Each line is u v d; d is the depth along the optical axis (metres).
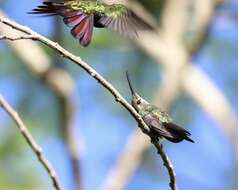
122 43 15.94
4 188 13.44
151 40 15.91
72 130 14.50
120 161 15.10
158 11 15.92
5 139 14.57
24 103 15.33
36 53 14.52
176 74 15.96
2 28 14.30
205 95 16.48
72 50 15.34
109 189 14.90
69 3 5.40
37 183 13.79
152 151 17.88
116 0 5.68
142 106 6.27
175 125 6.10
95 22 5.60
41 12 5.36
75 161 14.60
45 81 14.38
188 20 16.70
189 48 16.39
